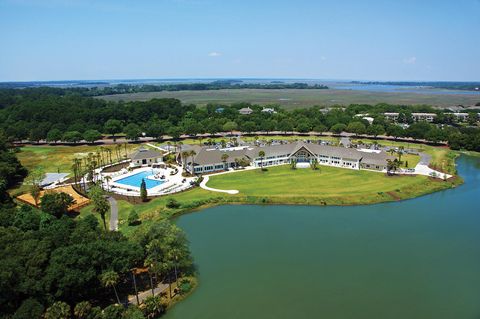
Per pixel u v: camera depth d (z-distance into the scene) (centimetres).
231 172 16288
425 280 8012
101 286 6856
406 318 6794
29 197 12569
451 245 9619
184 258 7981
